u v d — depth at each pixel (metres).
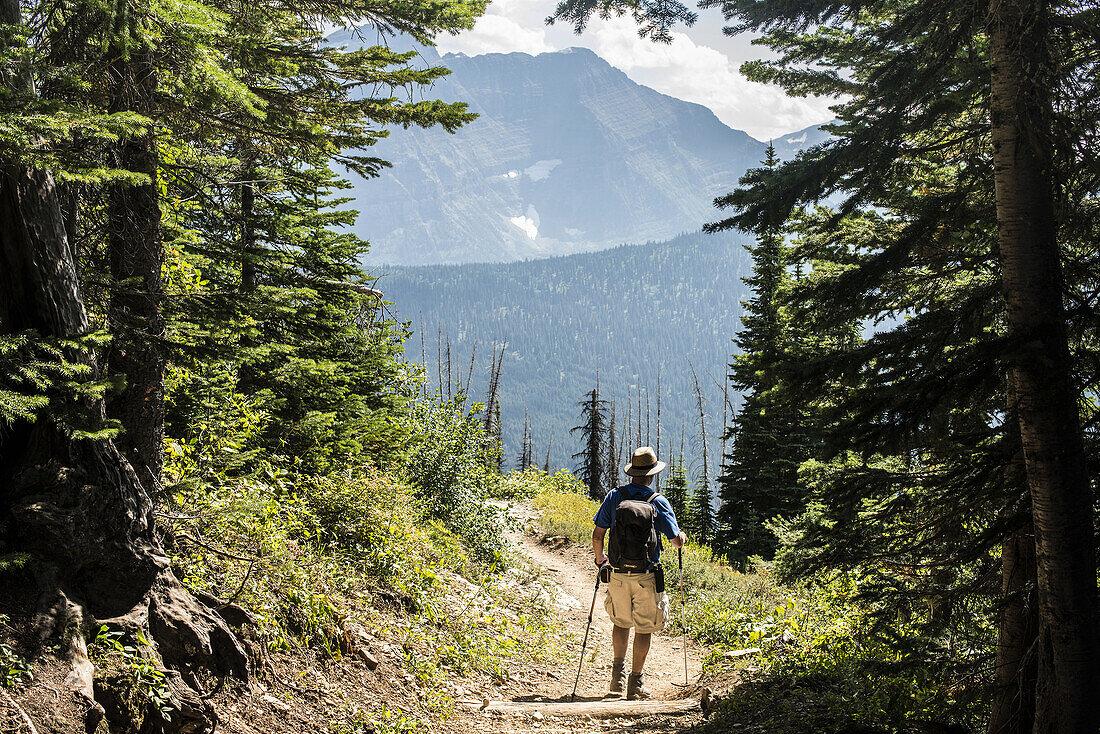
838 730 5.68
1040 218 4.51
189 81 5.16
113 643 4.41
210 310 6.45
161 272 6.81
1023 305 4.52
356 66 6.52
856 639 7.56
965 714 5.78
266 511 7.34
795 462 25.45
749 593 13.77
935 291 6.54
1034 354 4.18
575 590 16.08
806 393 5.75
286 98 6.48
